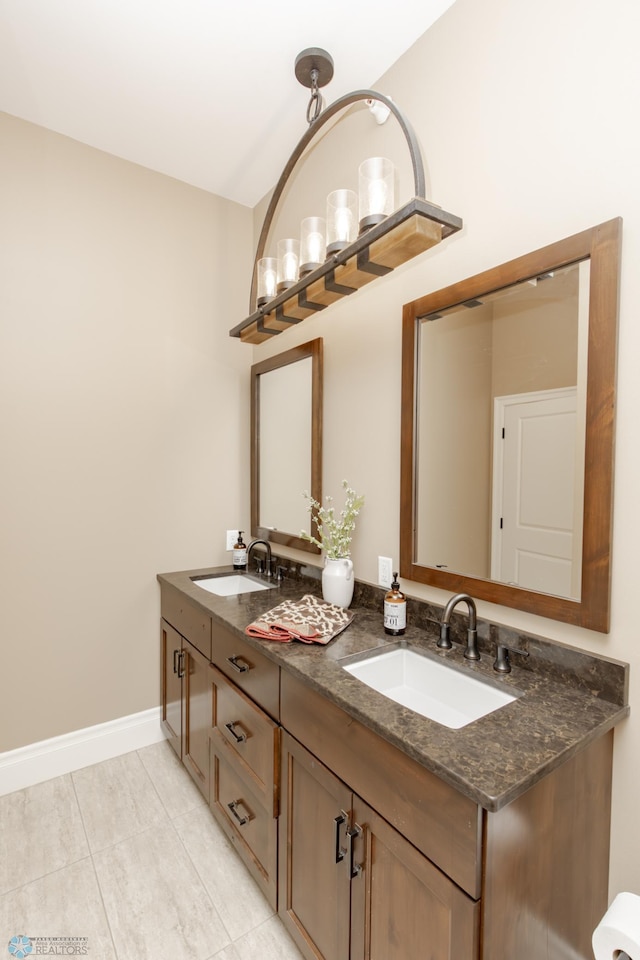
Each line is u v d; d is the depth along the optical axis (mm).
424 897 877
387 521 1728
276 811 1354
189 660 1982
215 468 2512
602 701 1079
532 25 1242
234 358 2568
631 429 1050
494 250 1348
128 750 2250
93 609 2162
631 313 1047
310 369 2105
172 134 2066
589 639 1134
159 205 2320
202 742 1854
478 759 849
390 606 1483
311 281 1411
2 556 1947
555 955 941
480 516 1366
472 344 1392
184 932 1378
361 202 1276
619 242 1052
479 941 784
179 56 1653
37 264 1996
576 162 1150
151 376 2305
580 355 1126
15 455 1963
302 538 2084
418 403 1563
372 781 1005
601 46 1098
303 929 1239
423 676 1360
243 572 2393
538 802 877
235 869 1605
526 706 1055
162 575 2311
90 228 2123
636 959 790
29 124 1974
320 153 2068
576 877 987
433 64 1530
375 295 1774
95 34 1563
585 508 1116
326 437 2033
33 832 1743
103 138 2086
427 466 1536
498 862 794
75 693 2121
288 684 1301
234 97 1853
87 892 1502
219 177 2369
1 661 1952
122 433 2223
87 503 2137
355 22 1521
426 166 1554
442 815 840
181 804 1909
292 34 1569
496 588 1315
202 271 2459
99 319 2152
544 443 1207
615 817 1079
